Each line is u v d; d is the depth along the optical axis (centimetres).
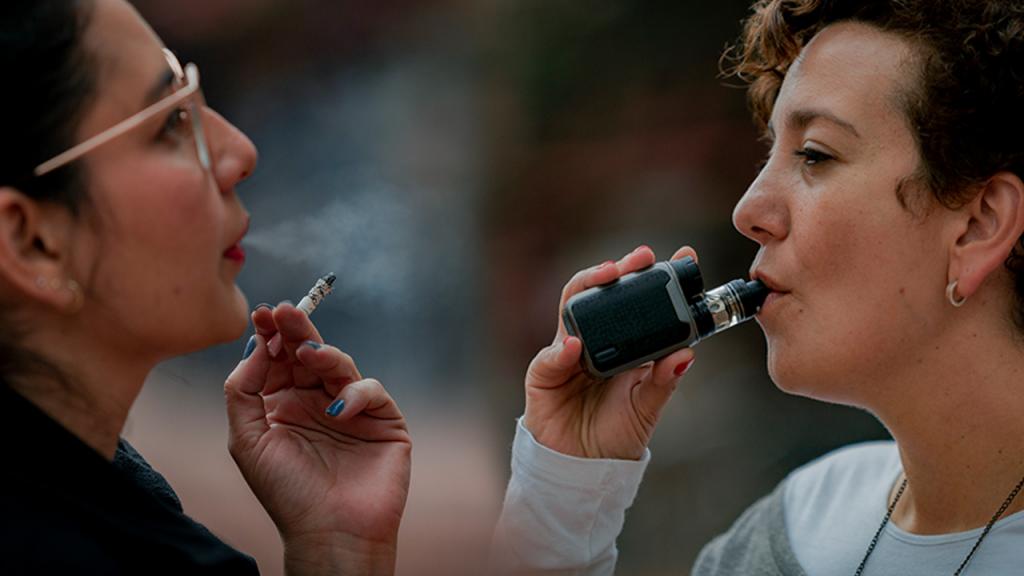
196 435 951
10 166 197
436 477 948
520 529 308
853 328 259
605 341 276
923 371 262
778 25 279
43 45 199
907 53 254
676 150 1177
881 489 307
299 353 264
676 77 1185
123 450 246
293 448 270
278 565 766
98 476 204
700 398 952
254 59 1366
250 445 268
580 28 1233
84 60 203
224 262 229
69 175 202
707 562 342
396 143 1299
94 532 197
